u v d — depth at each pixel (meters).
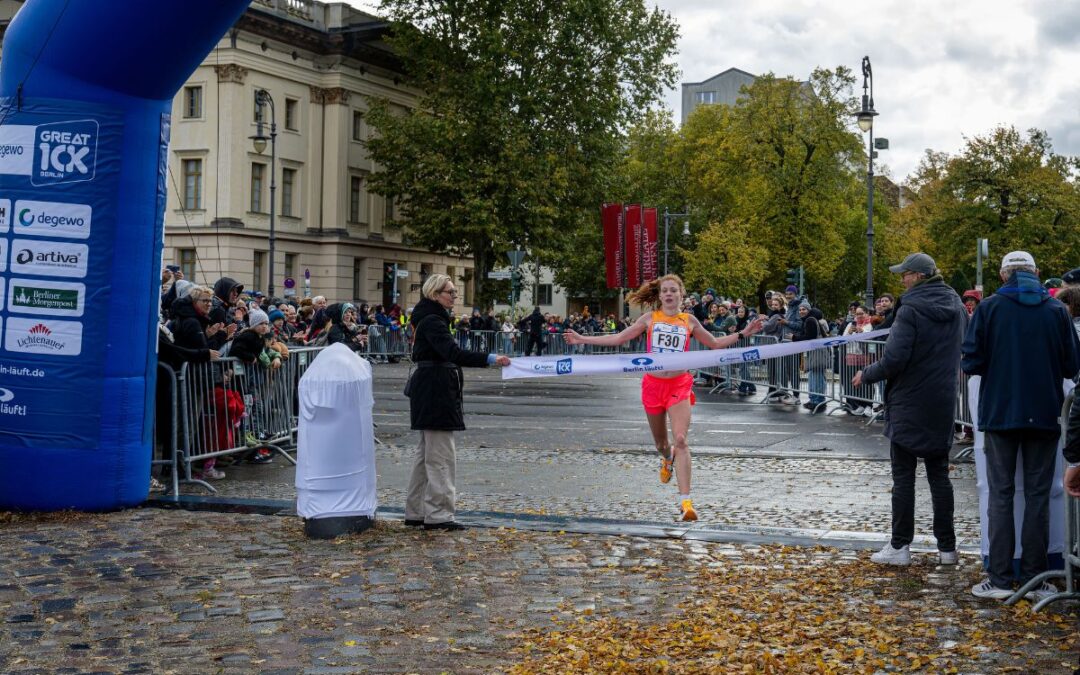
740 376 24.06
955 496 10.47
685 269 59.03
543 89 45.62
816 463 12.70
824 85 54.84
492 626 6.02
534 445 14.28
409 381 8.69
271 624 6.05
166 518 9.05
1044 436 6.53
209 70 48.88
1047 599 6.24
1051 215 60.38
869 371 7.40
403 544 8.08
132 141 9.38
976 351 6.58
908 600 6.52
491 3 46.06
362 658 5.45
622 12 48.34
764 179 54.94
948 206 62.62
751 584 6.91
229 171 48.66
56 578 7.04
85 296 9.23
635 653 5.44
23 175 9.24
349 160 54.00
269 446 12.40
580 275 75.25
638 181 69.81
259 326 11.93
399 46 48.28
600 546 8.01
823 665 5.21
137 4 8.84
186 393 10.76
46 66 9.20
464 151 46.06
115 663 5.39
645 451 13.66
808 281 58.22
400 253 58.38
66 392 9.23
